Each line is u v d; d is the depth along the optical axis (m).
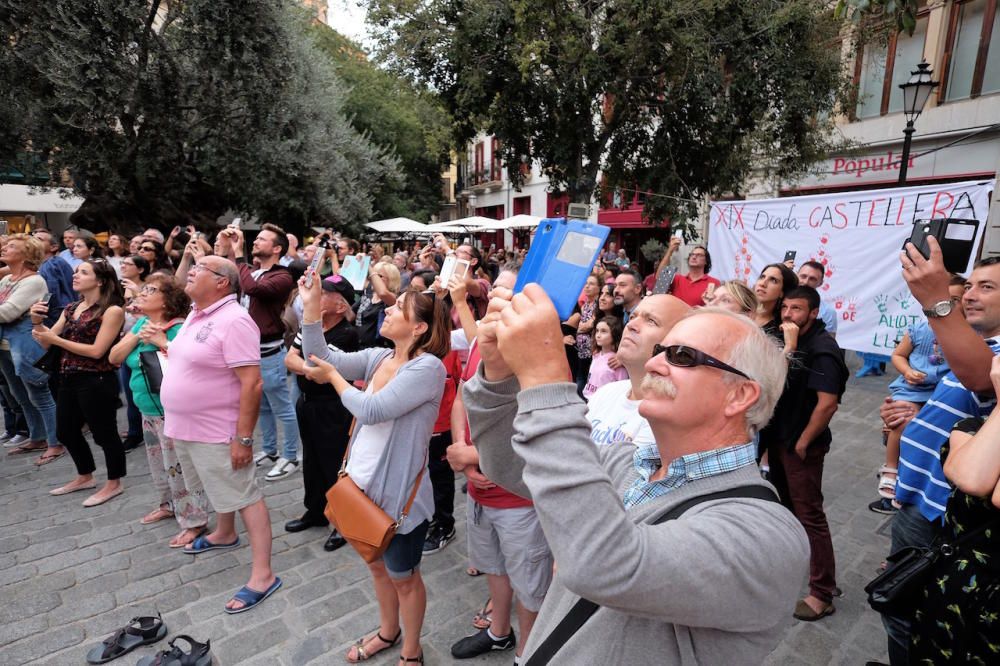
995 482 1.38
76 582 3.15
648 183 9.79
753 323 1.06
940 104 11.06
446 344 2.45
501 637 2.58
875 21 9.20
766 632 0.89
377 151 18.25
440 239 5.12
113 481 4.18
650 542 0.80
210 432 2.88
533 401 0.87
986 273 1.98
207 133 11.99
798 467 2.78
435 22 9.01
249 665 2.54
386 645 2.59
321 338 2.75
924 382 3.21
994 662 1.44
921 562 1.64
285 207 14.12
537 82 8.97
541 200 24.61
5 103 9.95
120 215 11.98
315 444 3.58
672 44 8.23
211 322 2.89
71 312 4.04
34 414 5.14
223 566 3.32
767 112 10.50
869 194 5.86
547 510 0.82
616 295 4.86
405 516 2.29
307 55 13.86
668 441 1.04
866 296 5.96
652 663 0.90
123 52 10.52
